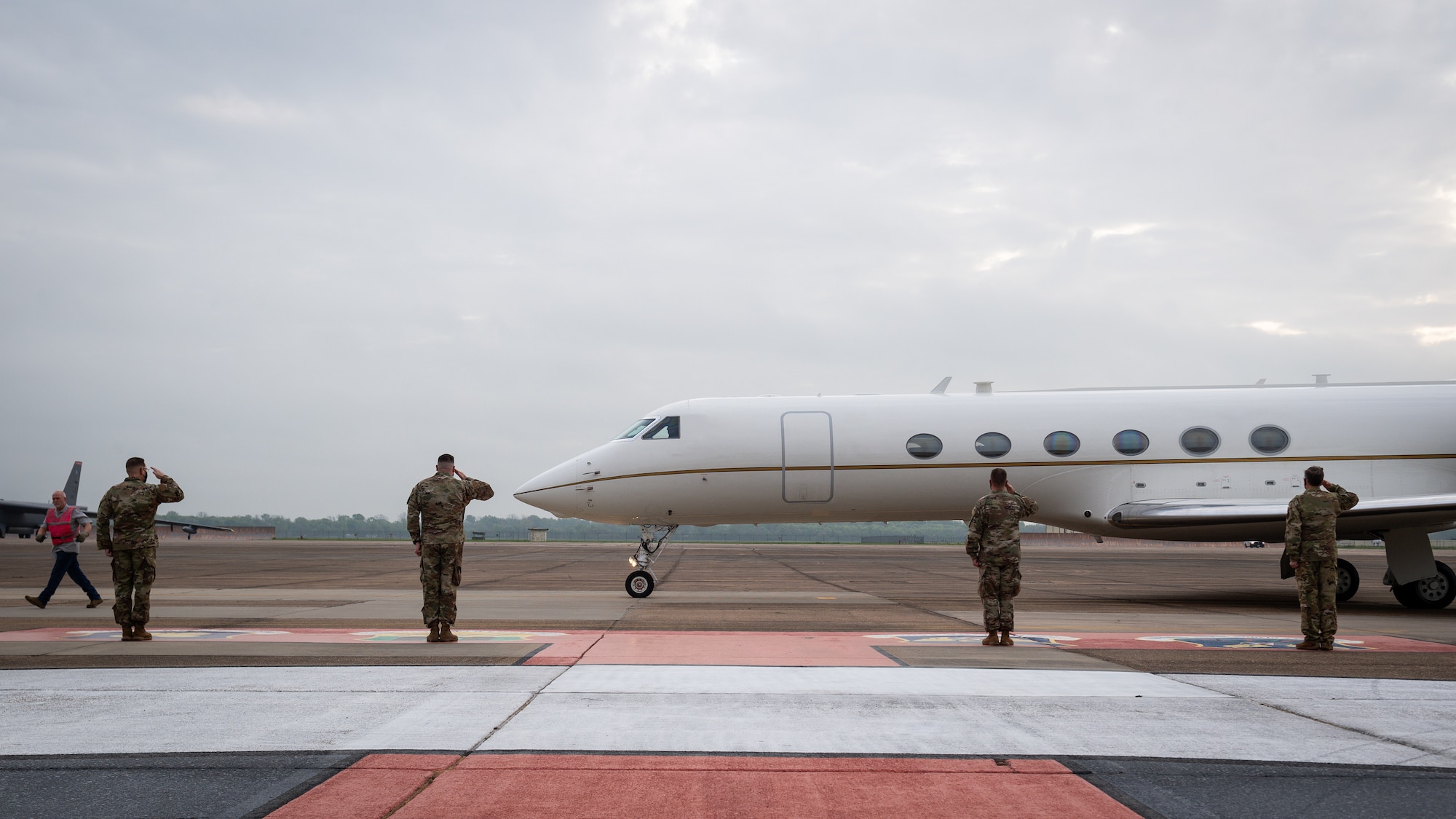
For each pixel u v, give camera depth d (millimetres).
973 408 15875
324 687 6461
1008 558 8969
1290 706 5957
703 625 10922
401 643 9031
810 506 15859
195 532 79438
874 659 7949
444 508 9211
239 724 5340
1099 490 15438
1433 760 4684
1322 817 3850
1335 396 15719
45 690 6316
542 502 15953
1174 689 6512
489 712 5672
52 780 4230
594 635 9797
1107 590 19266
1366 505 13617
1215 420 15469
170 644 8867
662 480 15672
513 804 3900
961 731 5242
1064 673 7180
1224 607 14297
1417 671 7391
